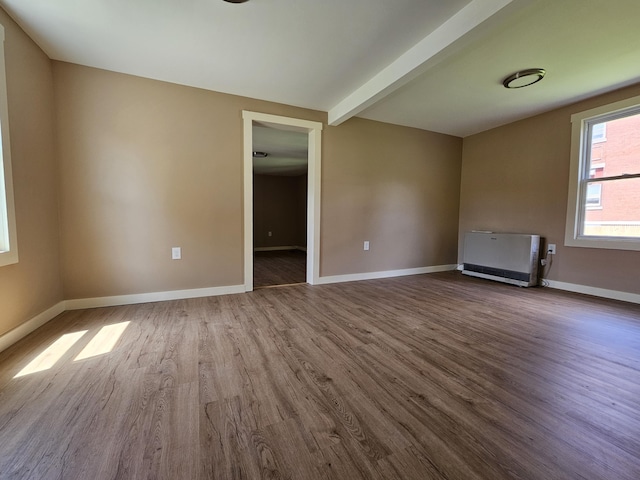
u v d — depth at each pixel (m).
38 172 2.19
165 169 2.82
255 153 5.59
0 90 1.77
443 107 3.42
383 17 1.88
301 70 2.56
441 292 3.33
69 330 2.13
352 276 3.91
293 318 2.45
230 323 2.31
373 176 3.95
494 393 1.42
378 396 1.39
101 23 1.94
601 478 0.94
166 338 2.01
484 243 4.05
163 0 1.73
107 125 2.59
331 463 1.00
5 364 1.64
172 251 2.90
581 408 1.31
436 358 1.77
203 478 0.93
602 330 2.22
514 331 2.20
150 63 2.46
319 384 1.48
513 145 3.95
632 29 1.98
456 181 4.66
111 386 1.43
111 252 2.68
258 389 1.43
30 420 1.18
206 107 2.94
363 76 2.67
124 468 0.96
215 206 3.05
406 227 4.27
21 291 1.98
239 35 2.07
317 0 1.73
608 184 3.13
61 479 0.92
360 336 2.09
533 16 1.84
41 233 2.22
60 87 2.42
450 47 1.95
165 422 1.19
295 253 7.25
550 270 3.58
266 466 0.98
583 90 2.96
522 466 0.99
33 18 1.89
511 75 2.63
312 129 3.50
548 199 3.58
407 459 1.02
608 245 3.08
